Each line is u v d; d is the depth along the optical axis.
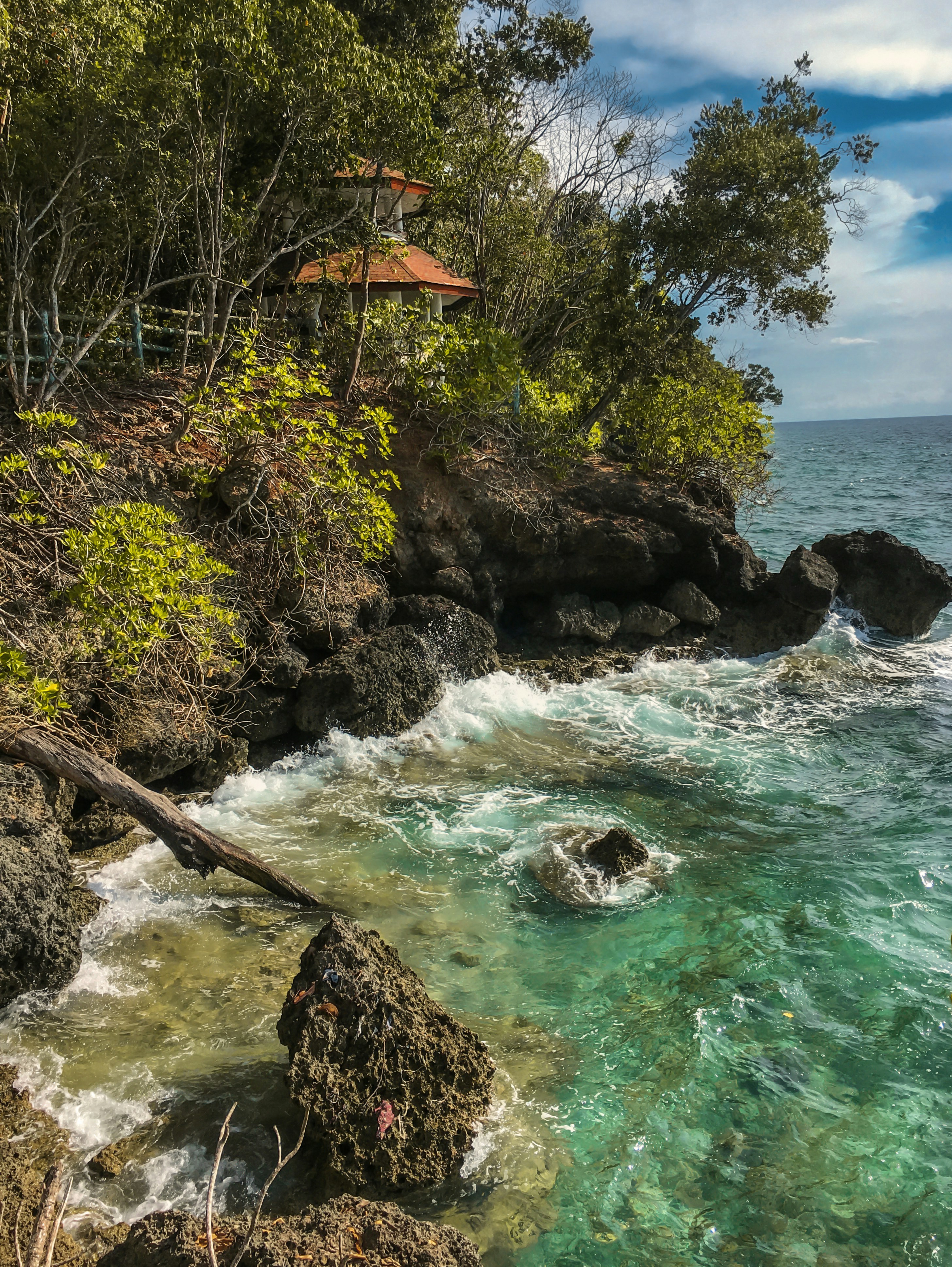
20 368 11.66
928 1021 6.60
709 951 7.46
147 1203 4.82
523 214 20.69
